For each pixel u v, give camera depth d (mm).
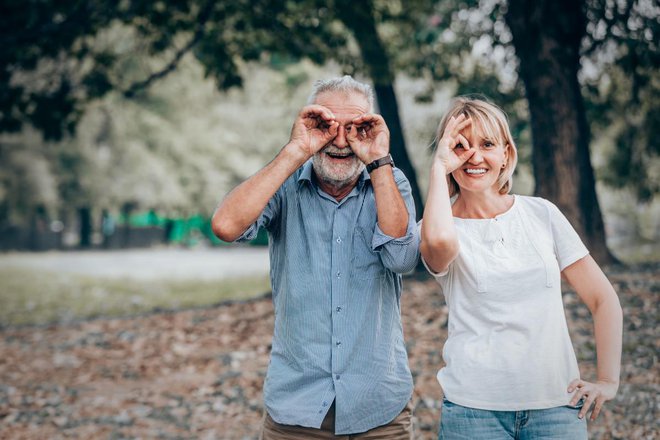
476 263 2604
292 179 2885
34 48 12828
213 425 6191
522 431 2543
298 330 2760
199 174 37500
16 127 13555
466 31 13023
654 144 14375
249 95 35500
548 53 9898
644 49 10422
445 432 2607
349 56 12062
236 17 12227
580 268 2660
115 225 47188
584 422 2576
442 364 6789
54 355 9188
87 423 6449
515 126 12508
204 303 14641
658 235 27938
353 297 2750
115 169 35969
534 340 2533
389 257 2682
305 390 2754
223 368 7945
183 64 18406
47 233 43656
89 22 12281
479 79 13211
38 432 6281
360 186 2822
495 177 2689
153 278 21922
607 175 15977
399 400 2814
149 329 10125
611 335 2588
